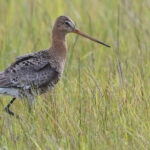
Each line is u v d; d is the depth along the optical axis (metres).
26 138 14.80
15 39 24.33
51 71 17.73
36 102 16.69
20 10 28.77
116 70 19.14
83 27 25.00
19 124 15.64
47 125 15.39
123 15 26.84
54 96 16.95
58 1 28.38
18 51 21.83
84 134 14.84
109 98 16.59
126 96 16.59
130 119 15.66
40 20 26.05
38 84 17.47
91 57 21.39
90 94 17.00
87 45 23.16
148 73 19.25
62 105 16.42
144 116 15.82
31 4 27.61
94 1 28.95
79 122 15.65
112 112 16.03
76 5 28.95
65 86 18.42
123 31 25.05
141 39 23.50
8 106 17.16
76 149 14.05
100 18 26.64
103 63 21.47
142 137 14.46
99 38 24.03
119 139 14.30
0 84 17.00
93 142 14.22
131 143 14.47
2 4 29.45
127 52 22.28
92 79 18.03
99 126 15.34
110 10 27.70
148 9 27.42
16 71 17.19
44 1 29.08
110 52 22.30
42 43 23.09
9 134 14.97
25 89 17.28
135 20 25.12
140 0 28.22
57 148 13.90
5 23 26.45
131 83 18.30
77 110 16.34
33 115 16.08
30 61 17.47
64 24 18.89
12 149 14.23
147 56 21.03
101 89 17.25
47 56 17.92
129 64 20.16
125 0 27.83
